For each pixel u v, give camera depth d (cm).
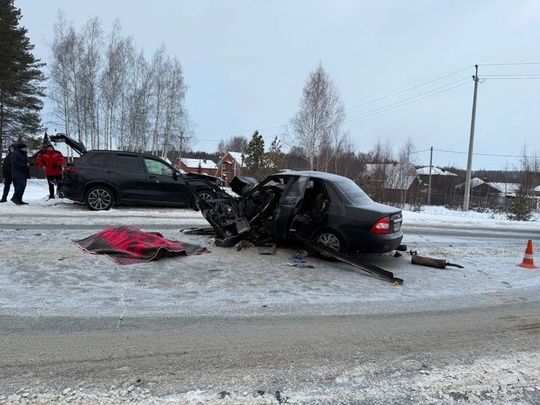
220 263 631
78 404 258
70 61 3116
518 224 1734
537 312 501
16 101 3300
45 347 334
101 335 362
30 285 473
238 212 772
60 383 282
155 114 3491
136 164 1146
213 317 421
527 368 345
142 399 267
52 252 620
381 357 351
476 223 1617
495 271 718
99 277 519
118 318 402
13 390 270
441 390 302
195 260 638
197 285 518
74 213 1057
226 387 289
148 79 3447
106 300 446
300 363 332
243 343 364
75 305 426
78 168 1093
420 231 1205
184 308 440
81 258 596
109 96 3241
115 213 1093
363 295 527
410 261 750
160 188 1157
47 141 1945
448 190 4744
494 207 3434
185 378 298
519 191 2562
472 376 326
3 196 1214
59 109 3141
